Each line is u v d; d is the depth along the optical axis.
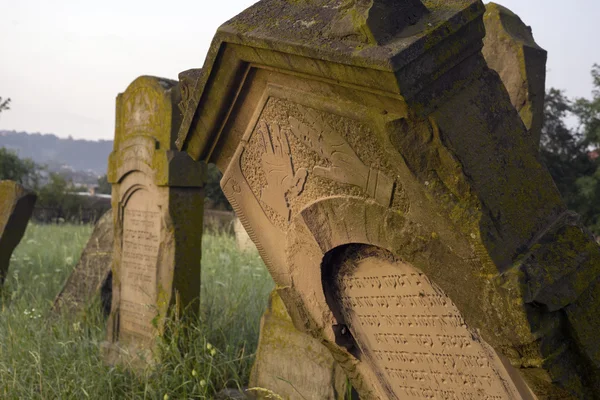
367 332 2.78
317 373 3.36
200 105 2.79
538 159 2.14
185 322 4.50
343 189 2.40
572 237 2.02
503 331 1.97
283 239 2.83
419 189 2.04
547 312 1.92
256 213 2.91
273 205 2.79
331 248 2.57
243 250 8.77
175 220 4.59
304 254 2.74
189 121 2.86
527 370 2.00
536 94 3.47
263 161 2.75
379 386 2.89
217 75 2.64
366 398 2.98
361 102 2.15
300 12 2.30
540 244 1.99
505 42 3.53
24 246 9.95
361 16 1.96
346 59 1.97
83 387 3.84
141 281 4.96
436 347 2.49
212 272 6.65
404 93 1.89
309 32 2.16
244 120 2.76
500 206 1.97
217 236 11.22
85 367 4.03
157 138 4.71
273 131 2.63
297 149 2.55
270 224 2.87
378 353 2.80
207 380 3.85
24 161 27.17
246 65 2.54
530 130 3.42
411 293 2.46
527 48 3.47
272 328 3.69
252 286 5.89
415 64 1.88
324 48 2.04
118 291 5.24
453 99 2.01
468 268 2.01
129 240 5.15
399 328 2.61
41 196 23.38
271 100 2.57
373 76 1.94
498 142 2.06
